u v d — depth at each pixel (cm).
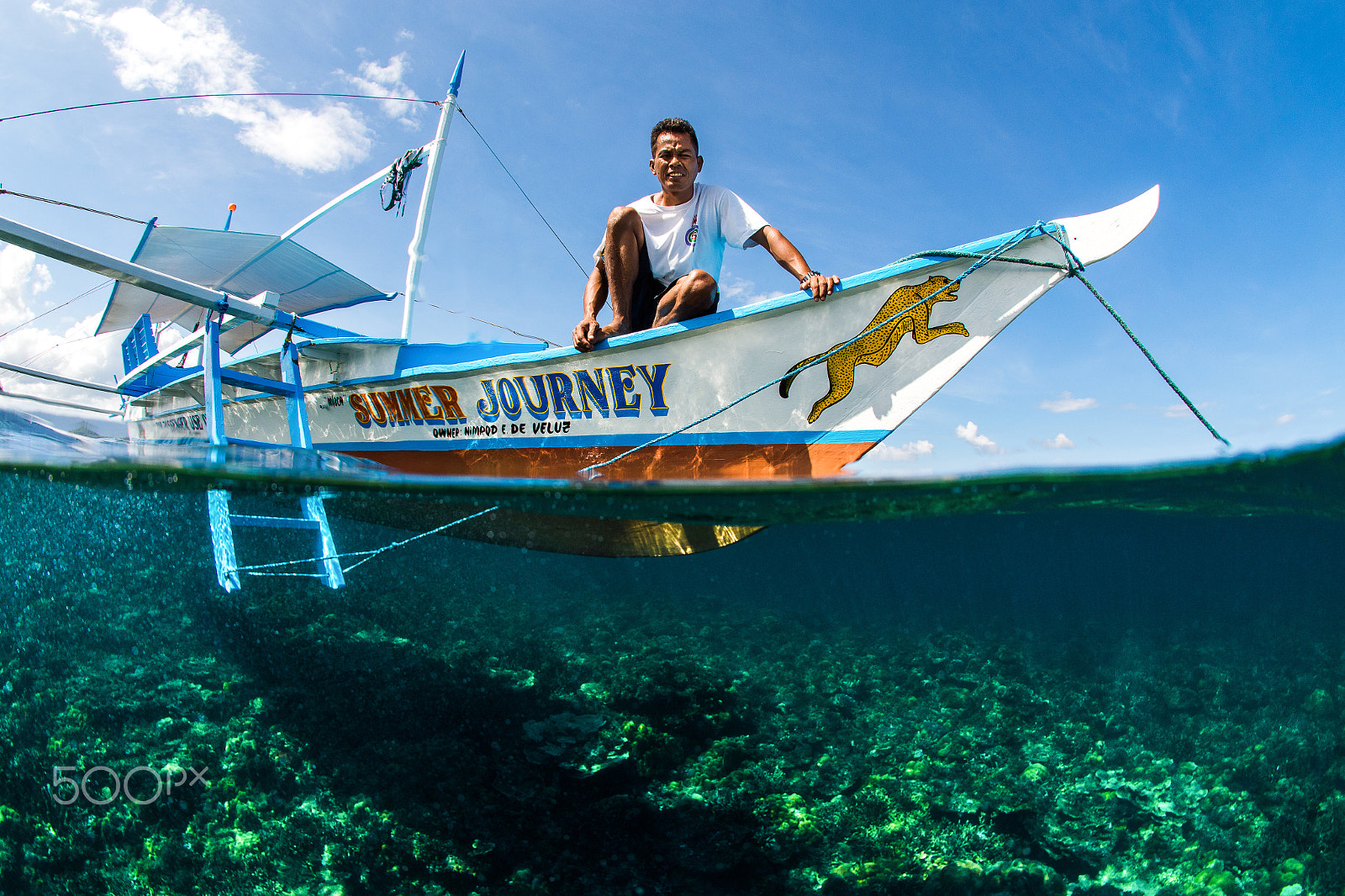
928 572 1634
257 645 564
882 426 392
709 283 442
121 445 488
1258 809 405
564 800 373
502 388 493
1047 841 375
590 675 586
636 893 302
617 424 455
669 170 469
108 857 293
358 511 623
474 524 562
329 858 304
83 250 453
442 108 709
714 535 511
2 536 673
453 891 291
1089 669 786
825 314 399
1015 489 464
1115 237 341
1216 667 837
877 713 575
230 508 602
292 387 574
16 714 396
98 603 632
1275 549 1252
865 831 371
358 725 429
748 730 509
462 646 641
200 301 528
